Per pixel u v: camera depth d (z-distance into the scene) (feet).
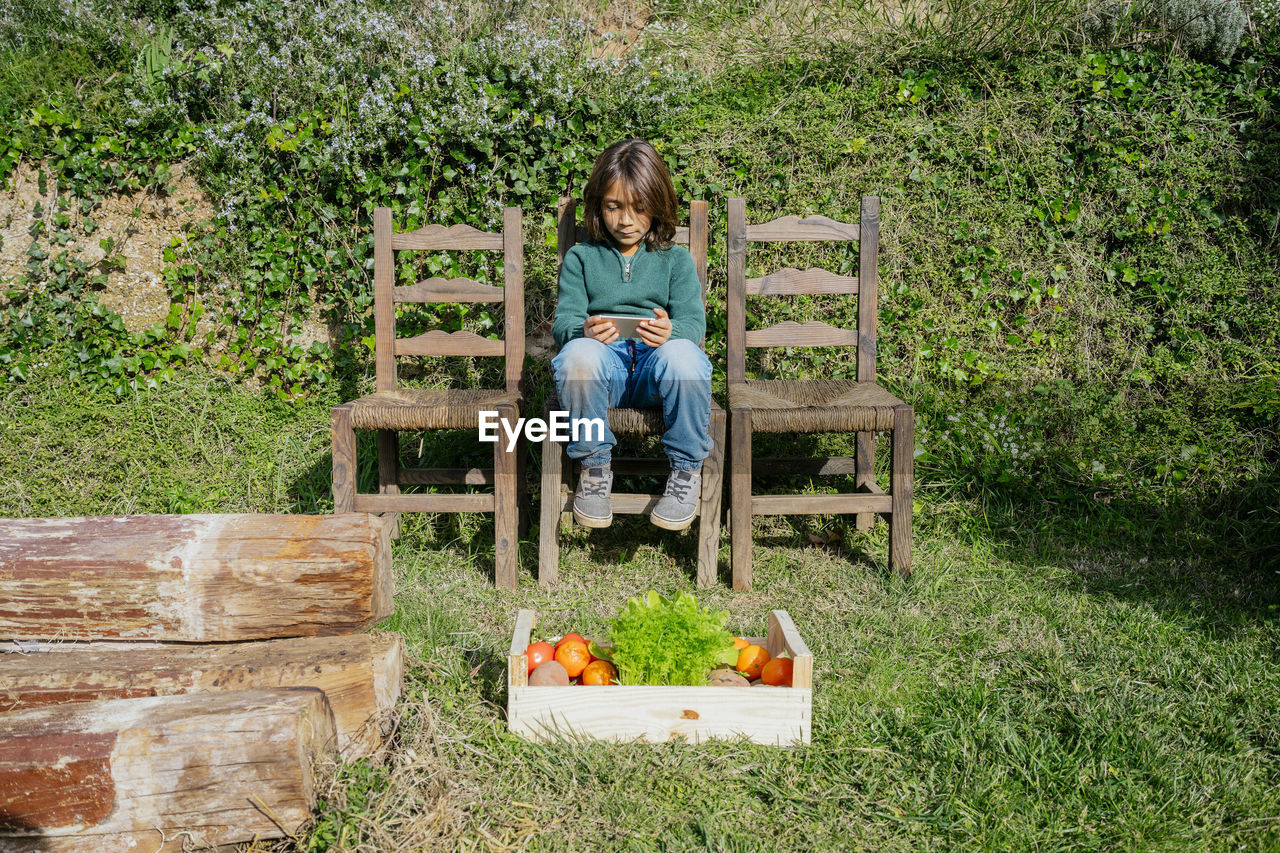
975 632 8.44
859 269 10.85
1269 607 8.96
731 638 7.09
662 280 9.91
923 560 10.28
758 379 12.79
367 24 13.70
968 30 13.74
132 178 12.84
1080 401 12.29
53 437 11.69
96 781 4.90
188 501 11.09
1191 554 10.50
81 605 6.34
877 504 9.64
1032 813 5.77
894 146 13.16
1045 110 13.19
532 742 6.38
